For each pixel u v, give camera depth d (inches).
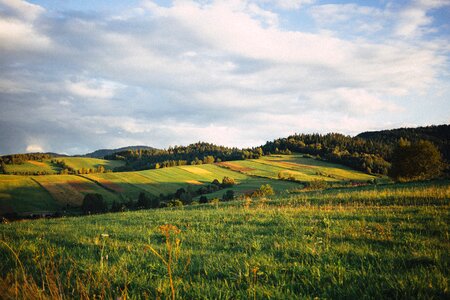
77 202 3331.7
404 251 263.1
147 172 4948.3
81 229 475.2
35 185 3725.4
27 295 161.2
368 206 625.3
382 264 222.5
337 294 175.6
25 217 2474.2
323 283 194.2
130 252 297.9
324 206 665.0
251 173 5098.4
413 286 170.2
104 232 434.9
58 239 373.7
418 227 362.6
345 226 395.5
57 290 178.1
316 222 442.3
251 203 880.9
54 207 3115.2
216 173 5098.4
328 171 5236.2
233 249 307.4
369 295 168.9
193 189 3971.5
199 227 470.3
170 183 4352.9
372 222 417.1
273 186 3959.2
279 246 298.0
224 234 392.5
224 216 574.9
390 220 432.8
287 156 6953.7
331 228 387.2
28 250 298.2
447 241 288.4
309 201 799.7
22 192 3432.6
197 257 269.7
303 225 427.8
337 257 245.4
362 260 229.9
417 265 215.5
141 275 224.2
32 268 237.8
